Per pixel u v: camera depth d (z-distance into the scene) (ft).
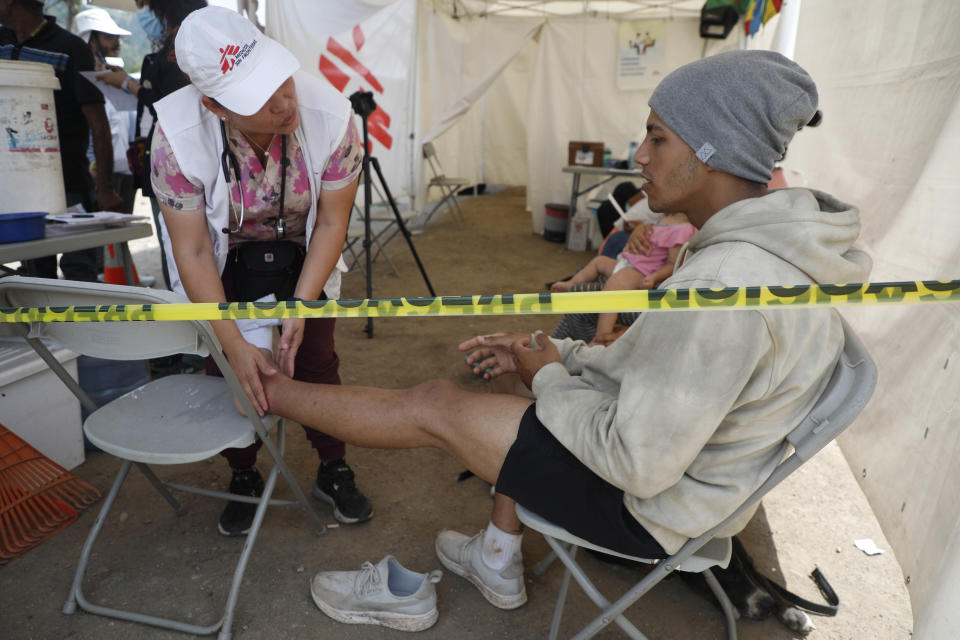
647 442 3.81
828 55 10.17
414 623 5.95
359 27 21.42
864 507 8.02
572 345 5.57
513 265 21.15
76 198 13.60
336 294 7.11
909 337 6.88
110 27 16.07
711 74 3.93
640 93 24.54
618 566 6.95
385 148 23.91
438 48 23.89
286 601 6.33
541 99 25.39
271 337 6.35
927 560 5.52
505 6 23.97
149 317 4.17
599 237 23.88
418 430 5.08
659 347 3.83
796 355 3.82
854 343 4.20
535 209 26.32
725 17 21.80
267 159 5.75
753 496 4.12
